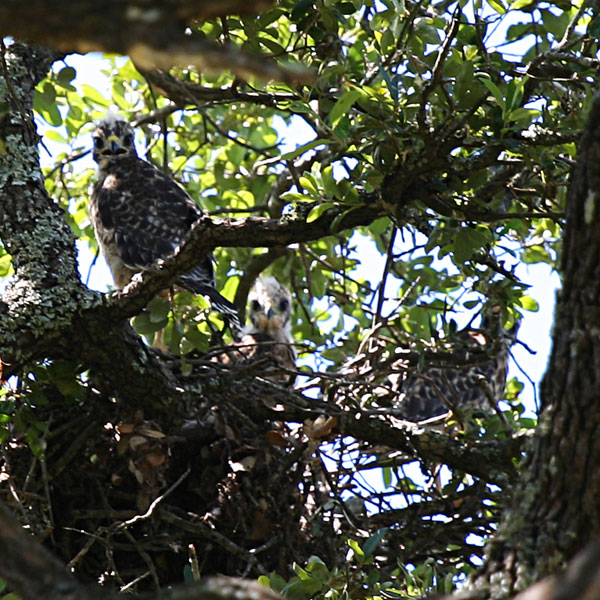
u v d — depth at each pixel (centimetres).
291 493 1046
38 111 1152
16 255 942
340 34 1201
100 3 340
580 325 546
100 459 1014
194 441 1049
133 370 941
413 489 1164
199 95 1069
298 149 819
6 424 973
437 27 973
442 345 1063
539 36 1029
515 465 971
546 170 864
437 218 923
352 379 1020
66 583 416
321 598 866
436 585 892
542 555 547
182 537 998
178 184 1409
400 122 855
